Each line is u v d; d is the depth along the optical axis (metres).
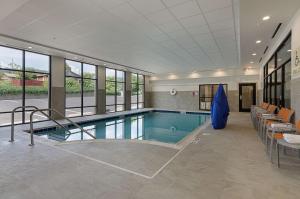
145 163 2.90
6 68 6.42
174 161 2.98
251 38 5.12
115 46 6.28
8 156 3.23
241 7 3.35
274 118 4.16
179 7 3.58
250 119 7.91
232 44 6.12
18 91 6.79
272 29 4.45
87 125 8.03
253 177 2.42
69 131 6.98
